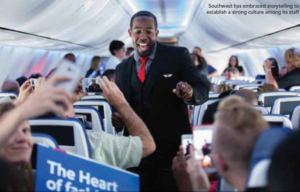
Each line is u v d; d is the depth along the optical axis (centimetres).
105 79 195
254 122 107
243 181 108
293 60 571
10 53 799
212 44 1802
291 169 90
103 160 200
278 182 90
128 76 271
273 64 640
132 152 198
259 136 102
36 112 98
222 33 1240
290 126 235
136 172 269
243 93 293
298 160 90
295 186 89
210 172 151
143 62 266
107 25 1078
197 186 133
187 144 185
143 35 257
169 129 264
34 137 155
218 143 110
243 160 107
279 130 100
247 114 108
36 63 1022
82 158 125
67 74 94
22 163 128
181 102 267
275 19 701
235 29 1039
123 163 199
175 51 267
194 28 1697
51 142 155
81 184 124
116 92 195
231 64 1180
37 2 499
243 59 2009
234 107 111
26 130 132
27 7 495
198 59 911
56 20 660
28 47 855
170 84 263
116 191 132
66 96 95
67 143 195
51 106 95
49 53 1110
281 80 586
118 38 1552
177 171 158
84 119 287
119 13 1053
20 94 215
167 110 264
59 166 120
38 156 116
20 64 884
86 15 781
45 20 614
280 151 92
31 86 215
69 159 122
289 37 857
